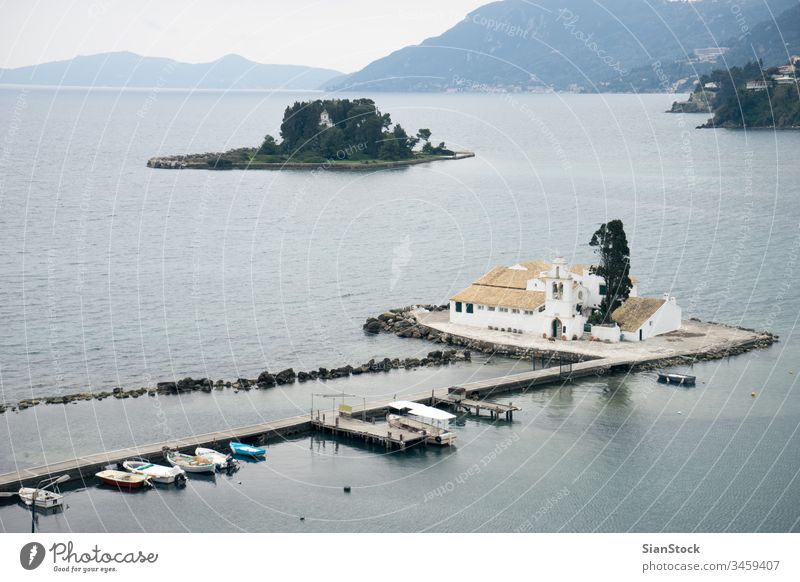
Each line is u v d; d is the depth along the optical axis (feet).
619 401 436.76
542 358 504.84
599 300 545.44
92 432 397.80
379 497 339.98
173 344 533.55
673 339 526.98
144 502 336.49
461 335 539.70
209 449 376.89
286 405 436.76
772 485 342.64
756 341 524.11
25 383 462.60
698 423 405.59
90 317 588.09
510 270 575.79
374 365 491.72
